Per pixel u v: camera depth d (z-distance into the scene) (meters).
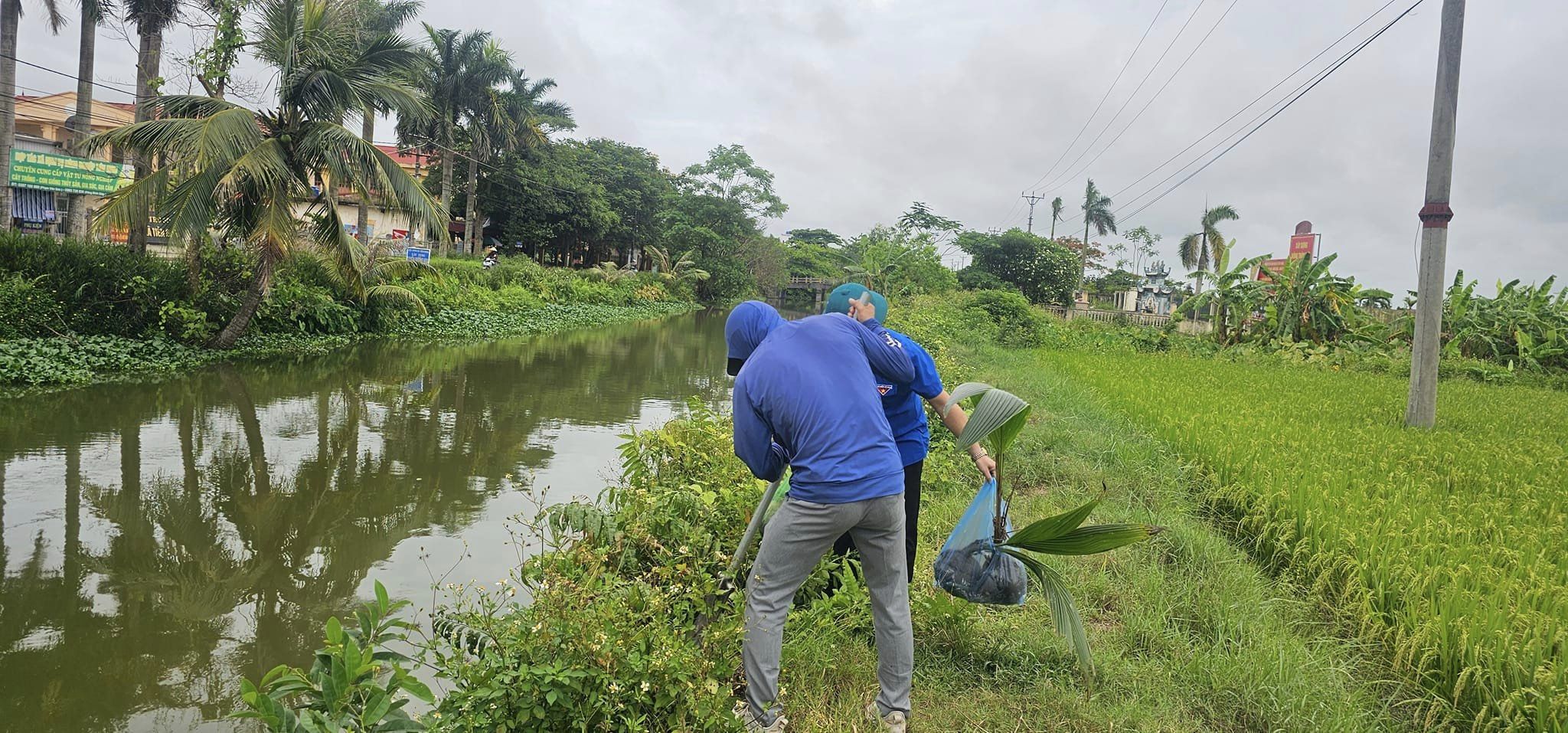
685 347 21.17
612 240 48.22
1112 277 57.66
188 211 11.42
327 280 16.16
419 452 7.61
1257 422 8.44
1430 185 9.66
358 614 2.29
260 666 3.71
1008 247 43.75
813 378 2.56
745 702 2.83
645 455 4.96
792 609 3.39
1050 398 10.45
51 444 7.25
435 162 39.47
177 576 4.66
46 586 4.44
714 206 51.97
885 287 33.41
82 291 11.78
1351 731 2.81
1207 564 4.49
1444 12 9.62
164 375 11.12
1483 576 3.92
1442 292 9.64
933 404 3.18
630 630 2.62
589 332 23.84
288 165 12.52
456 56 31.94
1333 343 20.81
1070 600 2.89
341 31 12.91
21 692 3.41
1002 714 2.94
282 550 5.08
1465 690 3.14
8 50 16.52
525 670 2.32
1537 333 19.88
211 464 6.89
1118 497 5.88
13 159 20.41
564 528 3.40
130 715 3.29
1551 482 6.34
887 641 2.71
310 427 8.48
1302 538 4.75
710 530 3.63
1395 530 4.54
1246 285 22.67
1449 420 10.30
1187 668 3.26
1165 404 9.70
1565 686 2.91
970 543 3.01
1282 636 3.47
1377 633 3.66
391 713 2.18
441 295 21.31
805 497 2.54
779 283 57.84
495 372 13.53
